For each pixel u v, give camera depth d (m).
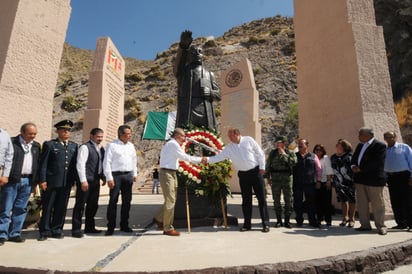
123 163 4.96
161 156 4.92
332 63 7.62
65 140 4.65
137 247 3.71
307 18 8.84
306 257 3.17
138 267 2.80
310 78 8.56
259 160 5.06
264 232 4.81
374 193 4.79
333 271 3.01
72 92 36.00
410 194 5.12
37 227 5.29
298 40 9.26
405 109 17.47
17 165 4.05
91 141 4.98
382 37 7.07
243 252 3.41
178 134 5.06
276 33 45.97
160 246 3.76
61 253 3.40
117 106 14.98
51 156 4.41
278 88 31.58
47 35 5.91
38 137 5.63
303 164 5.58
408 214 5.05
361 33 6.98
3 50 5.31
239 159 5.08
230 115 15.21
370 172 4.83
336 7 7.53
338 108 7.32
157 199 11.56
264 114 28.58
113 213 4.73
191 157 4.96
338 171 5.67
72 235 4.45
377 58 6.92
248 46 42.59
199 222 5.40
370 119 6.53
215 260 3.06
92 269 2.74
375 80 6.79
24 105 5.45
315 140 8.22
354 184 5.27
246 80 14.88
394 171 5.28
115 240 4.19
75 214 4.50
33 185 4.34
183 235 4.57
